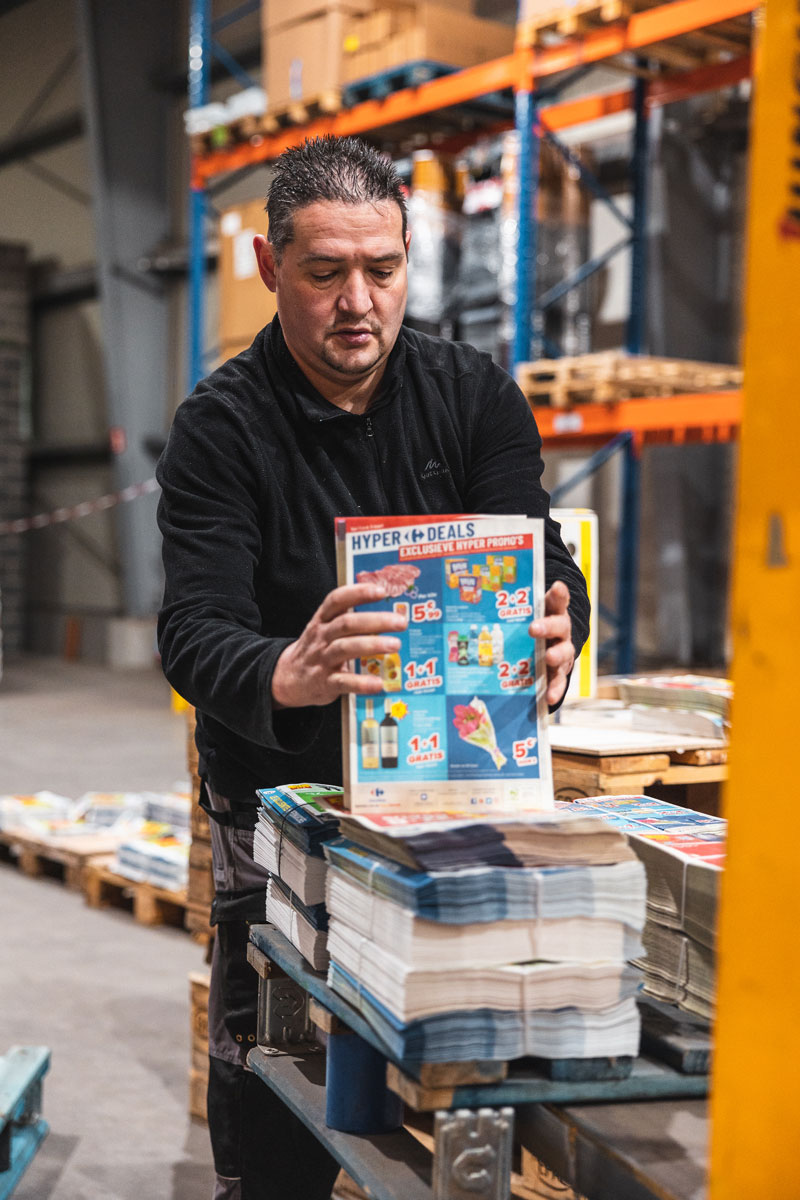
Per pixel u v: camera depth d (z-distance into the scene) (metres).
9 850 6.25
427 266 7.75
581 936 1.27
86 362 14.86
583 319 7.63
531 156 6.48
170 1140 3.25
